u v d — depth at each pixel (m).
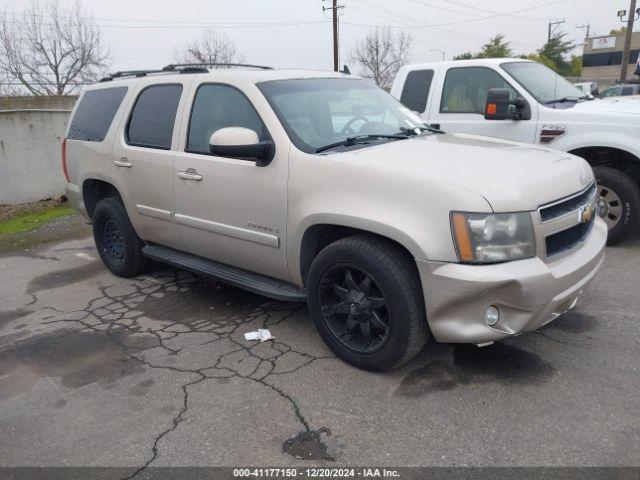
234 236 4.00
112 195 5.54
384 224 3.04
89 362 3.79
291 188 3.53
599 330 3.78
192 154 4.26
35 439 2.96
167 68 5.11
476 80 6.21
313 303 3.57
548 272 2.90
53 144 10.67
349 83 4.52
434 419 2.91
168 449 2.81
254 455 2.73
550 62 48.72
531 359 3.44
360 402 3.10
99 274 5.80
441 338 3.05
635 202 5.32
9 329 4.46
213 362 3.66
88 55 34.78
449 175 3.02
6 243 7.53
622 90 16.28
